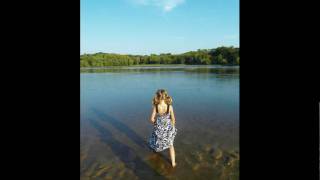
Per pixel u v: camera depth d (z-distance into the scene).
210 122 8.07
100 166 5.29
